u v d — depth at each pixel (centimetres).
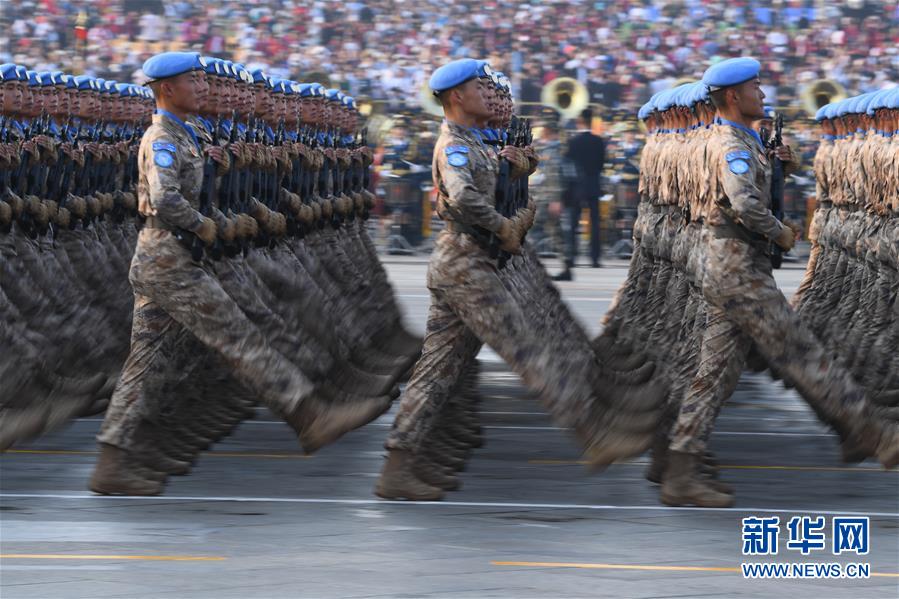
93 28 10619
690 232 3472
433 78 2842
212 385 3447
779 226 2767
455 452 3319
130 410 2856
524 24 11431
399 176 9075
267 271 3372
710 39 11444
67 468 3155
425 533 2550
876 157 4056
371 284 4419
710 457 3050
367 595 2130
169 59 2866
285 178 3781
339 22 11162
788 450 3512
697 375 2850
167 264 2809
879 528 2644
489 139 2880
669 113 4097
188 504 2786
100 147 3762
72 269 3669
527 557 2377
